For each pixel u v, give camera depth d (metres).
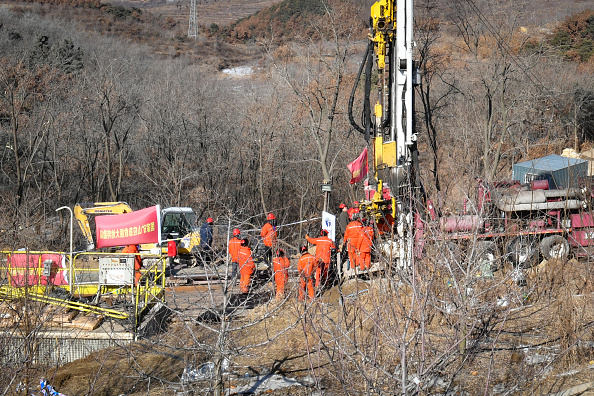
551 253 25.17
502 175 36.00
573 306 17.88
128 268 23.39
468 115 48.78
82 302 23.73
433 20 53.44
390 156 26.05
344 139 51.25
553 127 58.88
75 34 123.88
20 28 112.00
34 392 16.39
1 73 53.59
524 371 14.89
